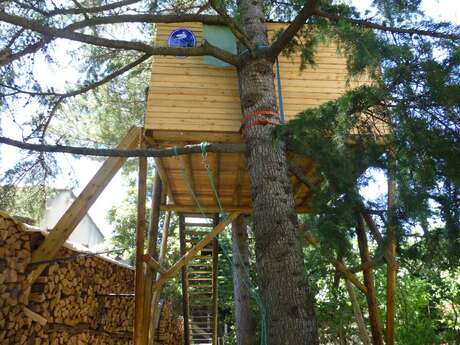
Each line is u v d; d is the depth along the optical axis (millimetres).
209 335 12422
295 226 3406
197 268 10836
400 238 3125
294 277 3148
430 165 2508
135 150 3639
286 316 3006
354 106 2768
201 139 5129
